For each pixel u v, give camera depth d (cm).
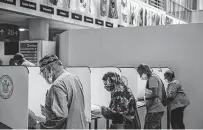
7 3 755
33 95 332
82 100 331
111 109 420
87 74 358
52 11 901
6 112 306
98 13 1089
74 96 319
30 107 328
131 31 641
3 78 309
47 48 884
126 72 450
